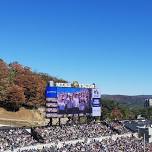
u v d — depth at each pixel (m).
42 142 123.31
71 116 137.88
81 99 141.12
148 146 149.38
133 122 174.62
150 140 155.00
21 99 189.00
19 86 197.38
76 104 139.38
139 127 161.88
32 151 111.75
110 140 147.25
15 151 109.94
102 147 134.25
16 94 187.00
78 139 135.12
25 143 117.00
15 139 117.31
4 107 186.50
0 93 186.50
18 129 125.75
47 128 133.50
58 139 128.75
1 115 179.62
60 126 139.88
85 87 142.75
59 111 134.12
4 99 186.38
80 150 124.25
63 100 135.00
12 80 199.75
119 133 157.62
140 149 143.50
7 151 107.62
